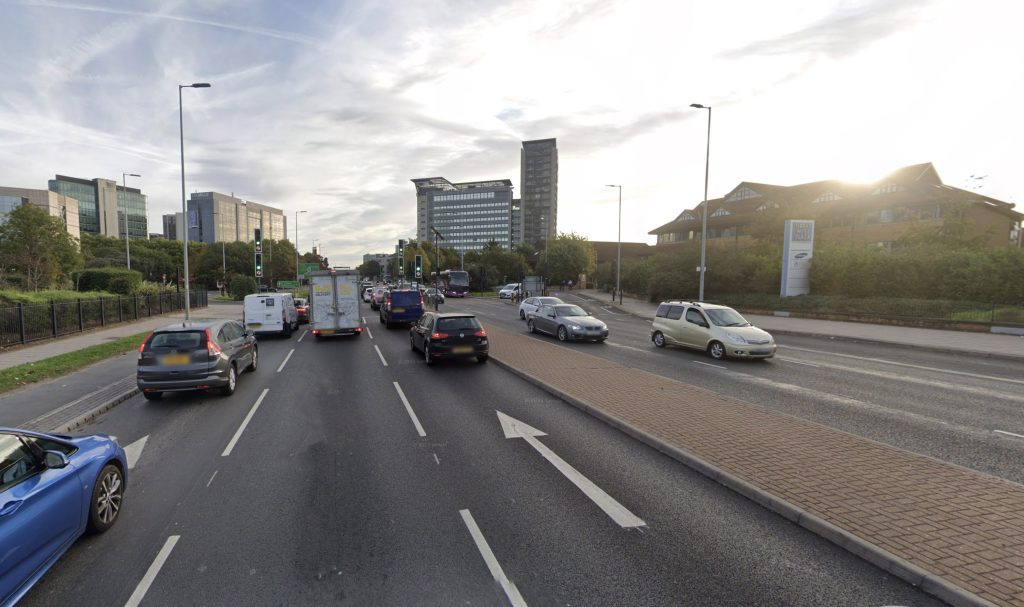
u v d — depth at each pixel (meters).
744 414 7.89
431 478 5.74
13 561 3.40
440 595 3.61
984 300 22.69
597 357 14.10
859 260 28.45
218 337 10.03
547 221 169.88
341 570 3.94
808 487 5.09
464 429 7.61
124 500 5.28
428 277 89.69
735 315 15.13
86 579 3.88
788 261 30.81
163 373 9.25
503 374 12.12
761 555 4.05
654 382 10.49
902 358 14.70
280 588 3.72
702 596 3.54
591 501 5.08
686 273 39.53
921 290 25.50
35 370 11.96
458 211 170.12
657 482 5.54
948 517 4.45
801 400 9.32
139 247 74.50
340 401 9.51
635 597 3.55
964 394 9.84
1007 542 4.03
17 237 32.09
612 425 7.65
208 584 3.79
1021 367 13.15
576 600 3.52
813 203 51.88
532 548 4.21
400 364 13.80
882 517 4.45
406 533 4.50
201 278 74.81
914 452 6.36
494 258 86.25
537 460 6.26
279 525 4.69
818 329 22.38
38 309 17.70
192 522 4.77
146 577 3.89
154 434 7.59
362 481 5.68
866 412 8.46
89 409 8.80
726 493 5.23
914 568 3.66
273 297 20.31
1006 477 5.63
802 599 3.49
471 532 4.50
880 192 45.84
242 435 7.47
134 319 25.98
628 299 50.50
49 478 3.90
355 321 20.23
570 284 73.31
